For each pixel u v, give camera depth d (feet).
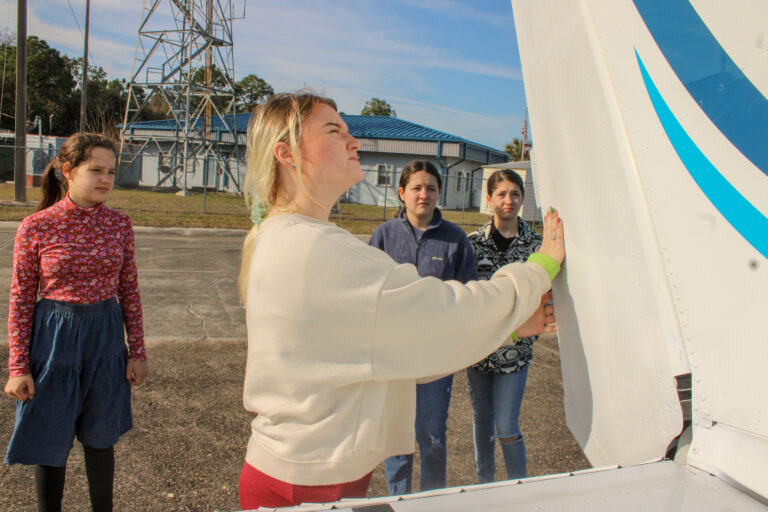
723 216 2.99
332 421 3.72
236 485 9.27
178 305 20.68
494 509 2.82
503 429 8.73
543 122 4.64
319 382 3.67
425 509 2.86
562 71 4.28
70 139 6.98
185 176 80.48
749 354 2.87
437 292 3.67
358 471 3.78
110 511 7.46
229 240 39.37
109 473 7.41
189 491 9.05
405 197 9.10
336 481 3.73
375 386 3.76
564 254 4.42
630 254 3.60
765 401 2.78
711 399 3.07
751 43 2.85
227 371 14.25
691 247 3.18
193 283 24.63
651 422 3.50
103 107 157.48
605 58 3.76
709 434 3.09
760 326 2.81
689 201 3.19
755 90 2.82
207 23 83.15
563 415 12.63
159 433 10.87
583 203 4.09
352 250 3.65
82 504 8.62
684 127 3.21
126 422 7.57
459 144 87.20
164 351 15.52
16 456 6.76
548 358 16.48
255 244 4.17
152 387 13.03
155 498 8.82
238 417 11.69
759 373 2.82
